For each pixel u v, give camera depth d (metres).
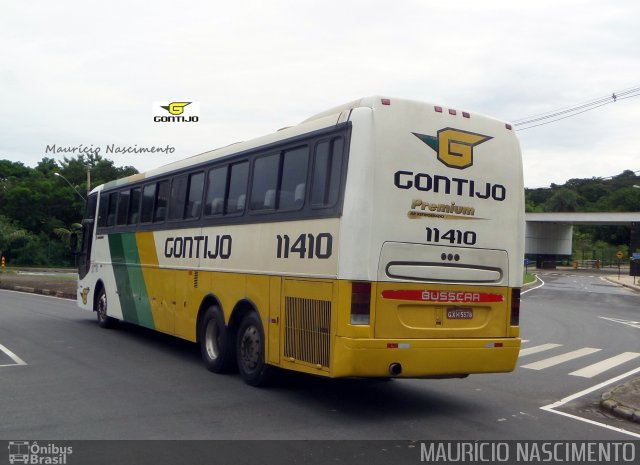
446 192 7.87
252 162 9.48
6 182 69.31
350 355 7.16
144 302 12.88
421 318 7.66
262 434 6.84
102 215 15.61
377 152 7.45
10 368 10.34
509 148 8.48
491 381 10.23
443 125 7.94
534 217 69.56
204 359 10.37
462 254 7.94
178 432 6.86
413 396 8.94
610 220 65.94
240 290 9.41
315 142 8.12
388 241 7.43
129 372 10.15
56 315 18.23
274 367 8.92
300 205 8.22
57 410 7.73
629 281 50.44
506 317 8.27
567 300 30.61
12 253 57.72
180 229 11.48
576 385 10.09
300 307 8.02
